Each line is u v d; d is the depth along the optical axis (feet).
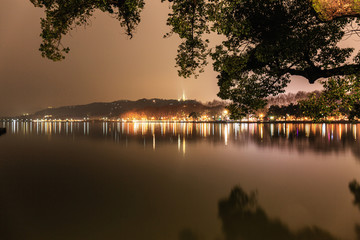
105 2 22.88
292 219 32.42
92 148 129.90
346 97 24.11
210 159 88.02
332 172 61.41
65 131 316.81
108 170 70.64
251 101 28.25
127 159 91.45
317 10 19.07
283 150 107.86
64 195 45.32
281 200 40.32
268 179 55.57
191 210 36.73
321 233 28.19
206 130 307.58
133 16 25.93
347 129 280.72
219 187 49.96
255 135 205.46
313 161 78.54
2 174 65.21
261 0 24.49
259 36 25.70
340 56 27.25
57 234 28.76
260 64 27.55
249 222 31.76
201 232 29.17
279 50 26.03
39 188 50.75
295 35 26.05
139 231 29.50
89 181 56.95
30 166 77.92
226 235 28.22
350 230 28.81
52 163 83.71
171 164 79.30
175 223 31.83
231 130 295.48
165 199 42.37
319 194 43.01
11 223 31.91
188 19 23.47
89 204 39.83
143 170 70.13
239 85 28.27
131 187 51.16
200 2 22.88
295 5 25.31
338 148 110.73
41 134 252.21
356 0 16.63
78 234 28.68
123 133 265.95
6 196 44.60
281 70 27.96
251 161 81.41
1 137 211.20
